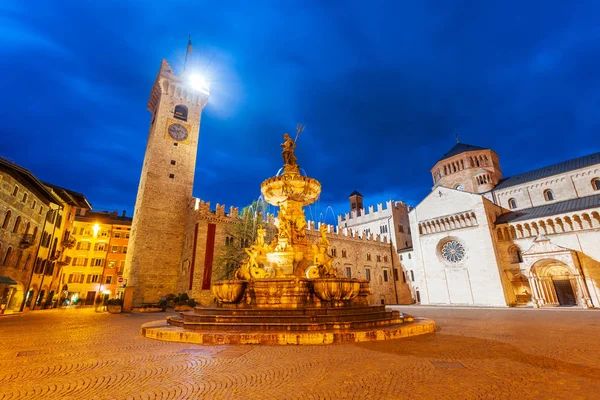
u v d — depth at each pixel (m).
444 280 51.06
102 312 36.00
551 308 36.53
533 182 52.88
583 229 40.16
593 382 6.30
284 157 19.88
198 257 42.72
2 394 5.73
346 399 5.43
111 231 72.19
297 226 18.33
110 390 5.96
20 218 35.81
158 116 54.09
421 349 9.65
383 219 74.12
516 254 46.06
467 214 49.88
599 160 46.81
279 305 13.87
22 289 37.94
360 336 11.10
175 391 5.89
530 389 5.89
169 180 51.62
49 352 9.70
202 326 12.28
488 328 15.65
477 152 62.59
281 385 6.23
